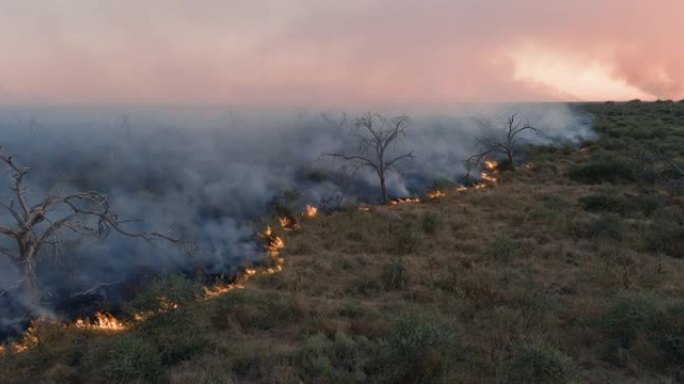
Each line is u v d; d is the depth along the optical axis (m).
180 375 8.74
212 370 9.02
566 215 20.98
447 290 13.77
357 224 22.06
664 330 9.84
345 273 16.17
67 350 10.70
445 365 8.74
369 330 10.91
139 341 9.86
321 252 18.64
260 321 11.99
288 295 13.72
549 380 8.41
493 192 27.31
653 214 20.73
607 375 8.87
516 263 15.86
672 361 9.05
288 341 10.94
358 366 9.05
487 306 12.20
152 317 11.48
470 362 9.17
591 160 33.03
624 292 11.70
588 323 10.94
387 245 18.80
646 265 14.85
